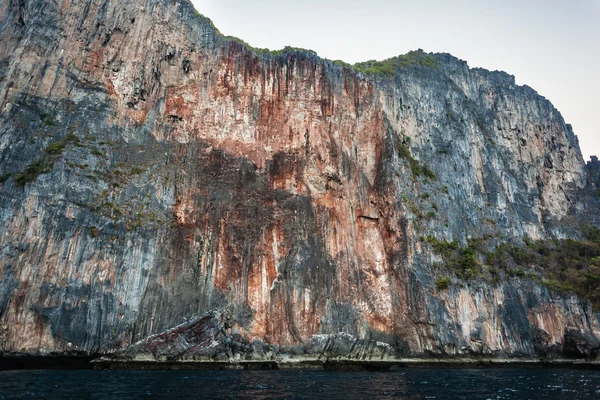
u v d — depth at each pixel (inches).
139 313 1777.8
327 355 1963.6
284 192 2330.2
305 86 2613.2
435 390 1266.0
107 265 1782.7
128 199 1971.0
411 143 3056.1
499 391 1277.1
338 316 2128.4
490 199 3277.6
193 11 2564.0
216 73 2486.5
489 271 2691.9
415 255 2440.9
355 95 2763.3
